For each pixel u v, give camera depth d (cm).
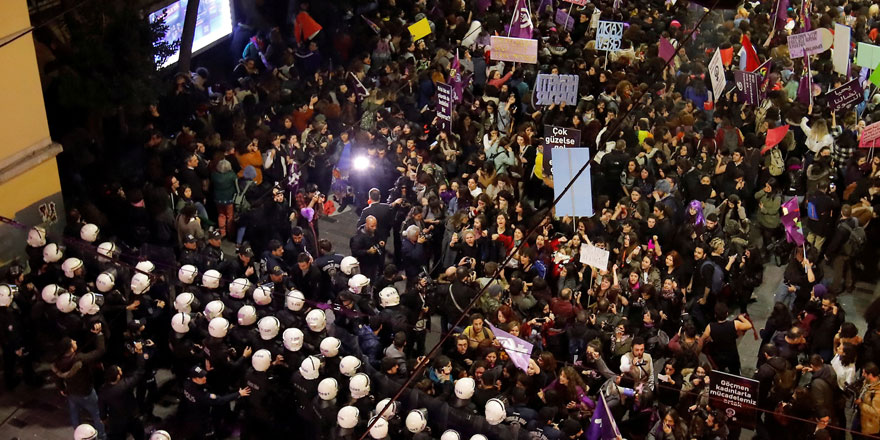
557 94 1805
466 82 1958
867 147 1659
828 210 1569
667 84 1980
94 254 1380
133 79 1680
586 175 1410
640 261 1380
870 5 2452
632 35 2200
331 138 1769
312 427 1209
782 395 1193
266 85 1852
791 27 2292
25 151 1446
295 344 1190
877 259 1655
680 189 1608
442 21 2255
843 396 1218
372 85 1922
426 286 1357
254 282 1405
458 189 1549
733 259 1446
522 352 1171
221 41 2308
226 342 1226
